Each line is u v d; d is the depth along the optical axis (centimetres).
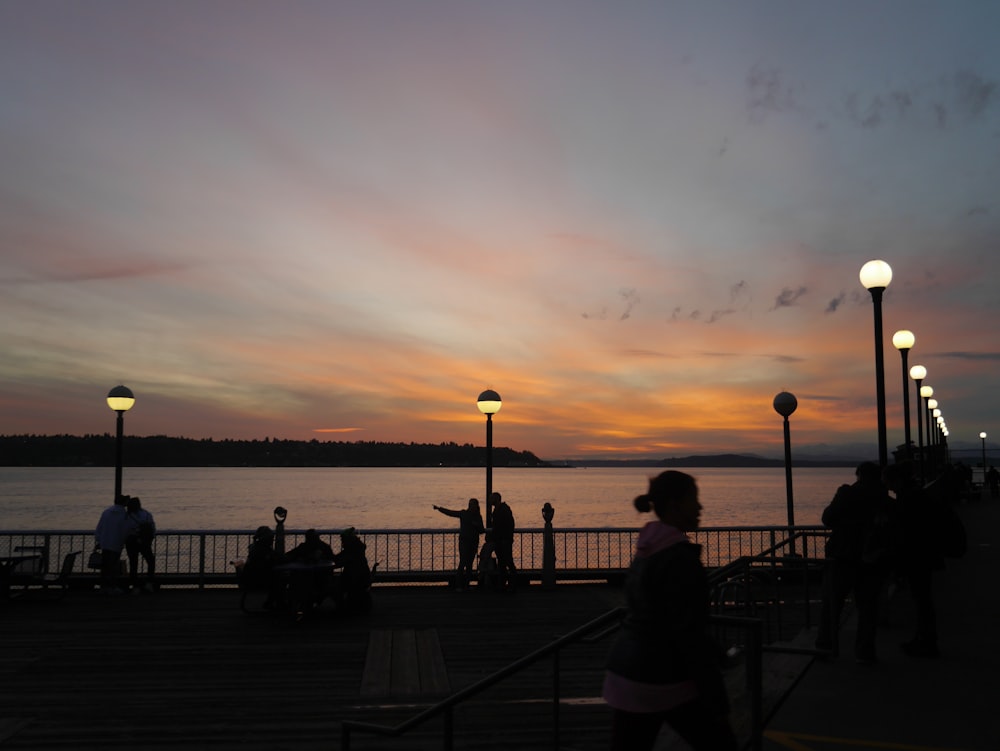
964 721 629
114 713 780
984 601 1198
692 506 387
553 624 1242
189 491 14312
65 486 17650
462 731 721
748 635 695
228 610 1359
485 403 1691
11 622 1249
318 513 7800
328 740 704
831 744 579
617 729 378
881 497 817
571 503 10325
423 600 1467
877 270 1148
